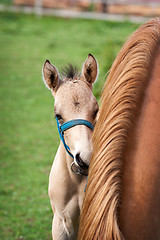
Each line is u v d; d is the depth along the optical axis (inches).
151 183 78.7
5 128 392.2
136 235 77.9
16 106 450.0
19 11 875.4
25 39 713.6
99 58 463.8
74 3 884.0
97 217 77.4
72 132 117.6
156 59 84.1
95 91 283.4
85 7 880.3
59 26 791.7
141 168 79.2
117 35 686.5
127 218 78.2
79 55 615.2
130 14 834.8
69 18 842.8
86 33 734.5
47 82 131.1
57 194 138.1
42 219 236.7
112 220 75.6
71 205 138.1
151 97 81.7
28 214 243.1
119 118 80.0
